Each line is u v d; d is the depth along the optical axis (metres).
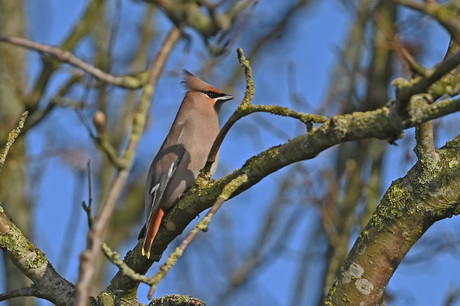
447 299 10.72
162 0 5.05
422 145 6.24
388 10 12.31
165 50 4.96
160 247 7.41
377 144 13.80
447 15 4.31
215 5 5.16
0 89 12.02
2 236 6.82
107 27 14.57
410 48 12.10
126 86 4.93
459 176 6.19
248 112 6.32
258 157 6.18
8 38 4.69
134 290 7.38
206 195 6.83
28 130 11.91
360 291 6.43
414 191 6.31
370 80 14.09
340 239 12.42
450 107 5.17
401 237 6.35
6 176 12.55
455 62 4.86
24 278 11.93
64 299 6.93
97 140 4.69
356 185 13.80
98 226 4.40
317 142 5.81
